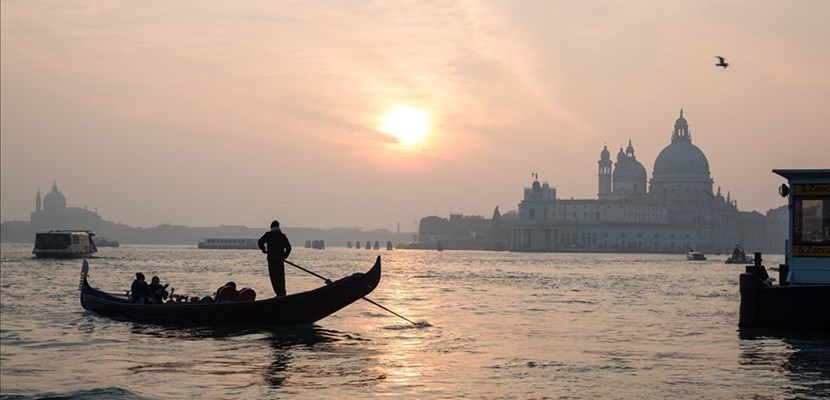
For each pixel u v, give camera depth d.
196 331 31.61
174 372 22.44
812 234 33.66
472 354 25.88
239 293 34.56
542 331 32.91
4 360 25.17
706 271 123.06
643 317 39.88
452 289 65.62
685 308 46.09
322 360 24.48
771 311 33.19
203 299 35.41
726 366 23.64
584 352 26.52
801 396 19.11
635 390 19.86
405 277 91.50
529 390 19.91
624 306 47.38
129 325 33.81
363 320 36.53
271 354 25.72
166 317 33.44
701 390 19.91
